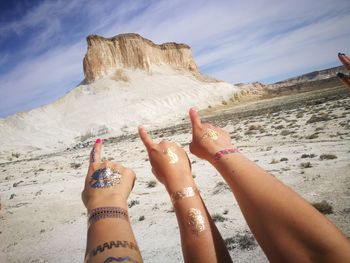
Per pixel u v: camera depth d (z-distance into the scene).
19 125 70.75
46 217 10.79
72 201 12.41
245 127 29.73
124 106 79.19
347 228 5.50
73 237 8.63
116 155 27.67
